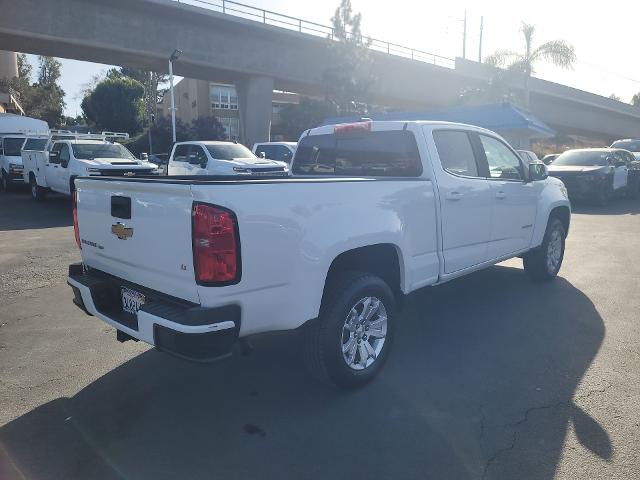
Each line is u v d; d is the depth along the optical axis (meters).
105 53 29.47
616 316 5.50
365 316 4.00
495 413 3.58
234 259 3.07
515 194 5.78
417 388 3.96
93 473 2.98
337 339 3.72
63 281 7.18
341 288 3.77
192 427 3.47
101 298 3.82
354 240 3.75
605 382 4.00
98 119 57.44
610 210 14.66
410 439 3.29
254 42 33.47
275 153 18.31
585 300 6.07
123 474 2.97
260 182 3.25
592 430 3.35
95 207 3.90
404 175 4.79
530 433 3.33
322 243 3.53
